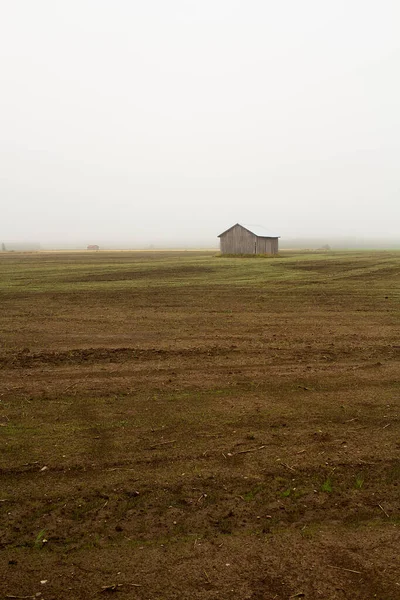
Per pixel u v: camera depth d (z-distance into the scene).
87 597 3.96
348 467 5.98
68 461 6.14
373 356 11.34
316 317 16.89
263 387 9.05
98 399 8.43
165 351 11.94
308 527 4.84
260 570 4.26
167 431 7.05
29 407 8.06
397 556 4.43
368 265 42.50
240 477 5.74
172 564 4.33
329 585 4.09
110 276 33.62
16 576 4.19
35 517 5.00
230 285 27.11
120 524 4.88
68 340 13.36
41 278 32.34
